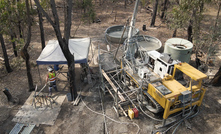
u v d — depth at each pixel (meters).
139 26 19.98
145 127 7.43
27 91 9.69
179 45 11.98
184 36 17.12
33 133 7.21
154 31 18.55
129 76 9.15
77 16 23.08
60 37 7.14
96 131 7.30
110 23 21.02
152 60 8.88
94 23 20.86
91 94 9.56
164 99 6.72
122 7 28.17
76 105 8.72
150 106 8.12
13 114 8.12
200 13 11.52
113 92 9.55
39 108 8.47
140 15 24.23
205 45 13.10
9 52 13.73
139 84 8.04
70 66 8.14
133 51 9.46
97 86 10.21
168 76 7.73
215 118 7.90
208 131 7.28
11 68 11.67
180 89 7.11
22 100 9.01
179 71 8.19
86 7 20.91
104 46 15.05
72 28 19.16
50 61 9.24
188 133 7.19
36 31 17.91
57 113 8.19
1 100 8.95
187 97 7.12
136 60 9.18
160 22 21.08
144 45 14.83
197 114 8.11
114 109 8.42
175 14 12.48
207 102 8.85
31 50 14.05
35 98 9.09
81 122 7.75
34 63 12.31
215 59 12.46
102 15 24.03
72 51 10.05
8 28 9.42
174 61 8.13
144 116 8.00
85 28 19.31
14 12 9.26
